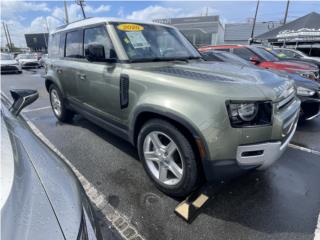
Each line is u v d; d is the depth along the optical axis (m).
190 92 1.82
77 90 3.45
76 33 3.38
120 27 2.73
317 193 2.34
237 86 1.76
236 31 35.06
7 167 1.06
